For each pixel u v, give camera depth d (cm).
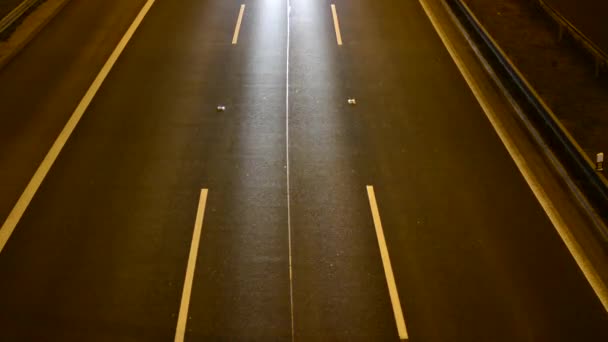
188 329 1371
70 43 2581
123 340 1345
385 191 1781
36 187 1789
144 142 1983
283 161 1903
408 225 1659
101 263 1541
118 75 2347
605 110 2214
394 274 1511
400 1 2983
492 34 2764
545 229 1647
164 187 1794
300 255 1566
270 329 1372
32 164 1880
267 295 1455
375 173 1853
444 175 1844
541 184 1808
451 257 1559
